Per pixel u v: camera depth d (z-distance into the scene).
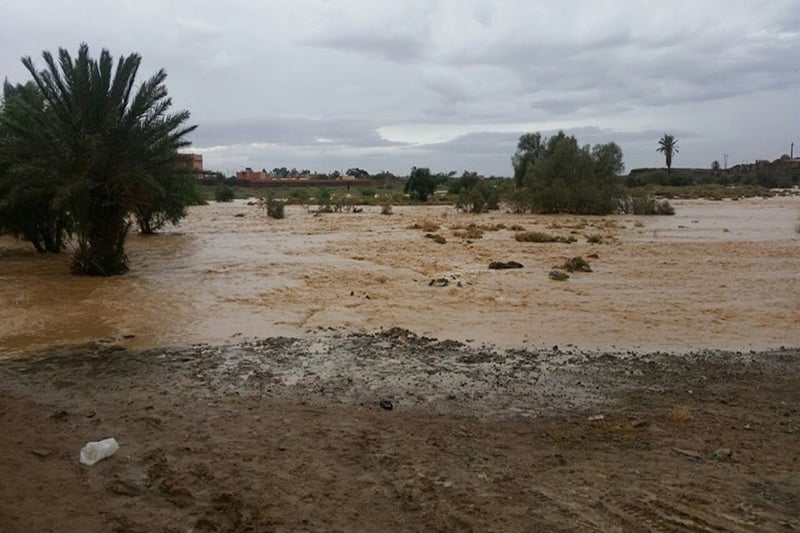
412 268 18.78
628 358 9.30
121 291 14.77
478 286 15.60
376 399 7.40
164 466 5.43
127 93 17.77
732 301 13.83
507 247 24.75
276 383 7.96
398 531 4.43
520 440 6.12
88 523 4.48
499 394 7.60
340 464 5.52
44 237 22.27
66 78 16.97
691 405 7.18
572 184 49.66
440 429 6.41
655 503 4.80
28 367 8.67
